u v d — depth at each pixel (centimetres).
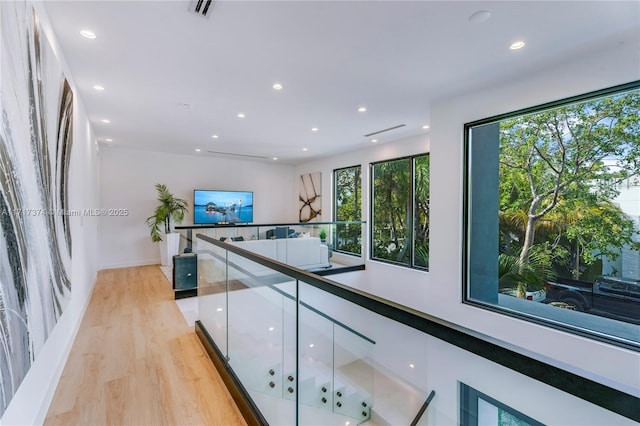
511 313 301
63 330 240
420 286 504
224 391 216
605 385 57
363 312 172
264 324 213
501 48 237
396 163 569
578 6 186
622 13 192
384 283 573
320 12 192
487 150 337
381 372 193
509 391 108
